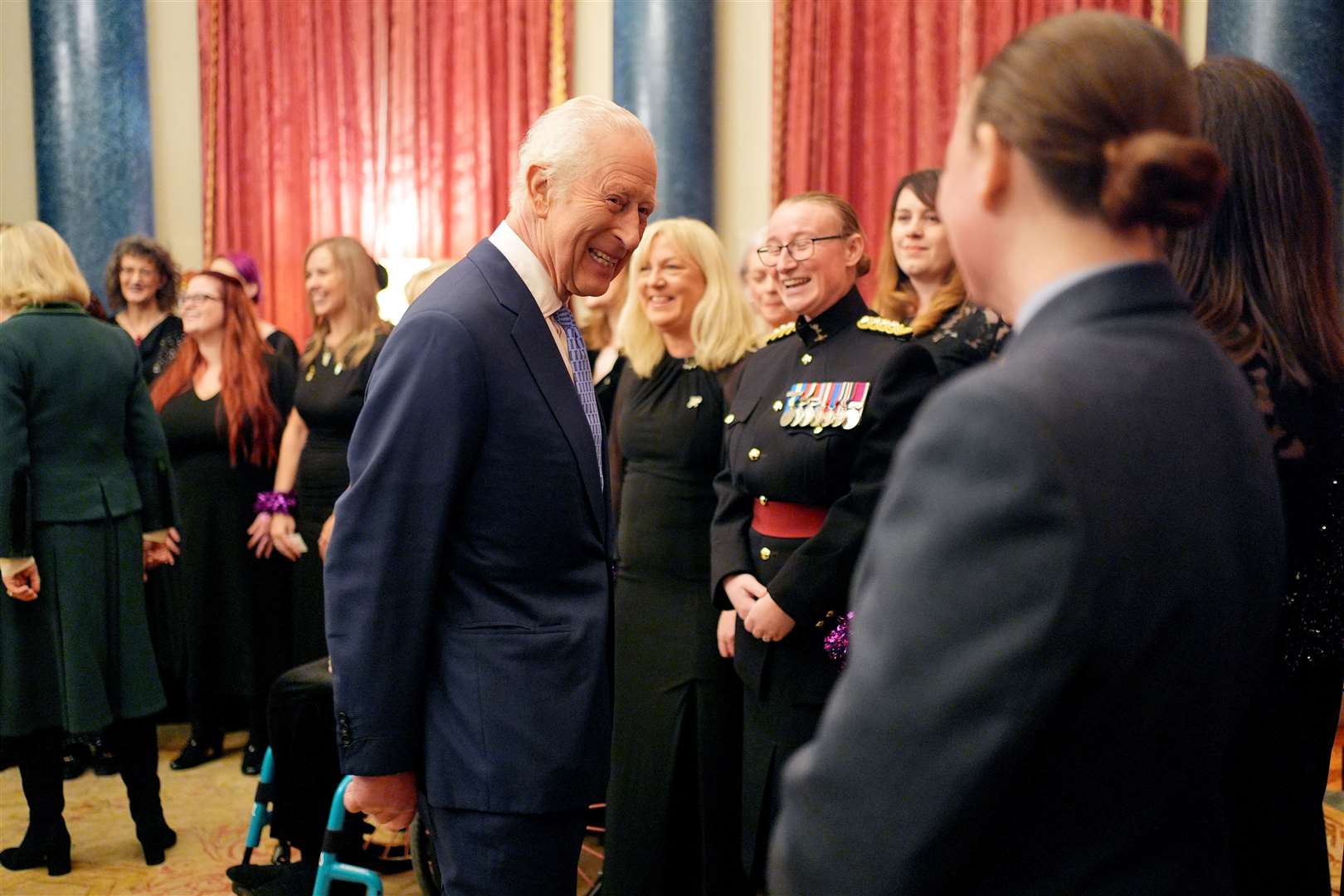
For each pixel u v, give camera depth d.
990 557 0.74
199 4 6.26
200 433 4.04
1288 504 1.31
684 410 2.77
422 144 6.08
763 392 2.53
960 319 2.69
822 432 2.33
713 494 2.74
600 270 1.77
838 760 0.79
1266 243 1.34
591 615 1.73
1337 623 1.36
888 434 2.27
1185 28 5.27
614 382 3.46
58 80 5.89
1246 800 1.36
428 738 1.66
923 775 0.75
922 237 2.82
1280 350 1.32
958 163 0.90
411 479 1.58
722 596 2.50
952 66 5.46
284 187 6.20
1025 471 0.74
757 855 2.37
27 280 3.09
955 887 0.84
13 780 3.89
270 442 4.12
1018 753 0.74
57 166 5.91
